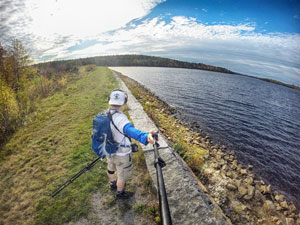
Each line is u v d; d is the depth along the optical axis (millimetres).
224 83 36281
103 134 2105
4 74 12055
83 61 86938
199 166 5457
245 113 15969
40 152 4977
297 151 9570
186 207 3020
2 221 2906
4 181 3855
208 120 12914
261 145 9719
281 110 19359
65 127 6668
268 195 5438
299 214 4758
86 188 3533
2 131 6523
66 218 2930
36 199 3314
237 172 6555
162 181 1545
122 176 2715
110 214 2992
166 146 4980
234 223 3943
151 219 2893
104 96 11344
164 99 17969
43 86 14812
